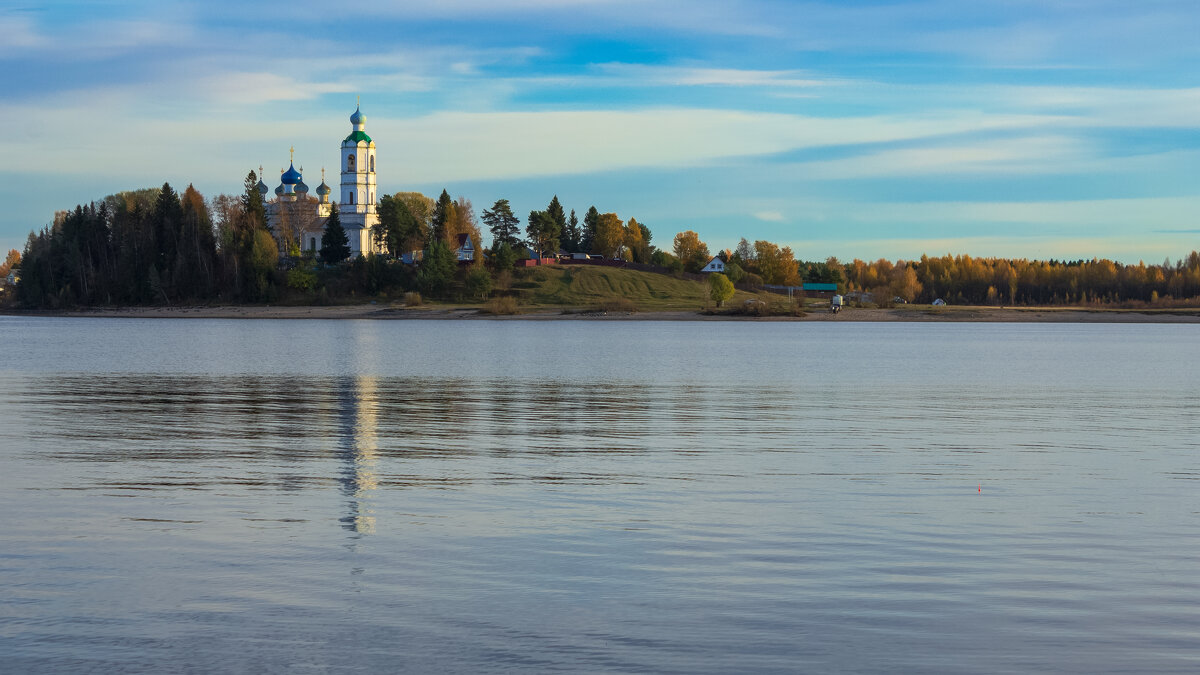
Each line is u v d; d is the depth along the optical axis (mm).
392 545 19266
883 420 39031
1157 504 23047
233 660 13789
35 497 23391
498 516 21656
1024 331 165375
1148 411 42844
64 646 14258
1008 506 22766
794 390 52281
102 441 32375
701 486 25000
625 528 20609
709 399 47219
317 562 18109
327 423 37406
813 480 25859
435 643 14383
